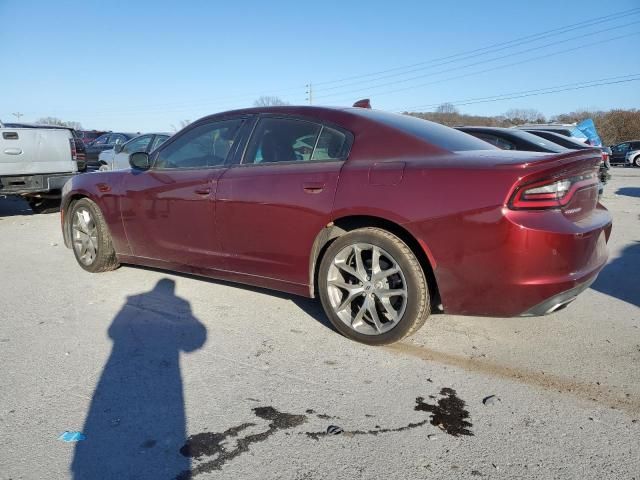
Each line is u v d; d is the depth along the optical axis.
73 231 5.15
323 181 3.23
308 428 2.36
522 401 2.61
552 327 3.61
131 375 2.88
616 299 4.23
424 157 3.02
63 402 2.59
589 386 2.76
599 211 3.26
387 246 3.02
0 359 3.09
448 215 2.77
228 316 3.81
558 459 2.14
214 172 3.84
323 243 3.37
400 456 2.16
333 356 3.12
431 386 2.75
